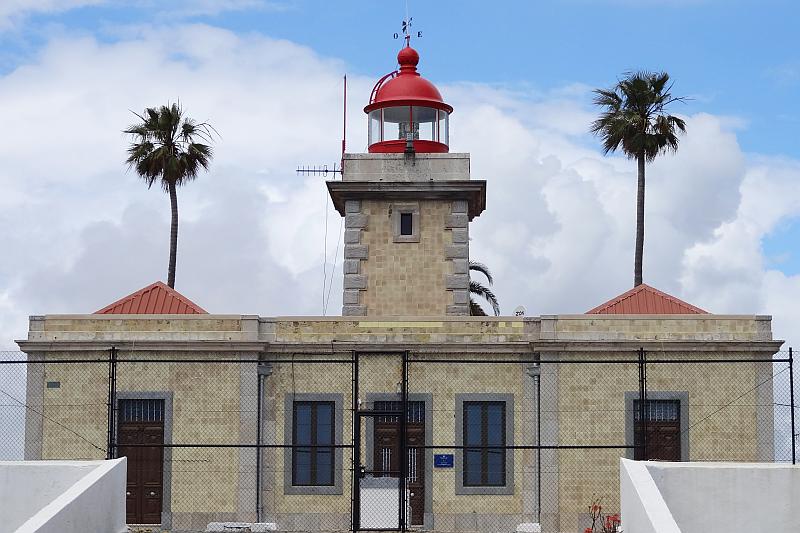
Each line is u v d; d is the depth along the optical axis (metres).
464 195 35.66
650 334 31.39
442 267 35.66
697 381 31.31
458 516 31.19
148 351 31.55
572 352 31.34
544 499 30.95
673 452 31.09
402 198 35.81
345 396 31.70
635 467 22.41
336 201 36.53
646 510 20.38
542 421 31.22
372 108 37.94
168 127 53.44
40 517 19.88
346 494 31.27
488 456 31.42
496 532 31.12
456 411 31.61
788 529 22.28
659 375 31.33
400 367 31.59
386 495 30.94
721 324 31.41
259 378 31.58
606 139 51.06
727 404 31.25
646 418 31.19
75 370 31.55
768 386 31.30
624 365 31.31
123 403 31.48
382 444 31.62
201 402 31.42
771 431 31.19
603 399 31.23
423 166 36.06
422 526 31.09
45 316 31.69
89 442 31.34
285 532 28.66
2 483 22.91
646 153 50.47
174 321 31.66
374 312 35.50
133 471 31.27
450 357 31.72
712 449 31.12
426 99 37.62
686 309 34.06
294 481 31.44
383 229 35.78
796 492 22.34
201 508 31.06
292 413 31.69
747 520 22.33
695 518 22.39
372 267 35.66
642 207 50.84
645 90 50.69
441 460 31.42
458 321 31.80
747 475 22.41
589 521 30.80
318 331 31.81
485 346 31.59
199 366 31.58
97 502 21.83
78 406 31.41
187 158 53.59
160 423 31.42
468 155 36.12
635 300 34.28
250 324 31.56
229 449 31.25
